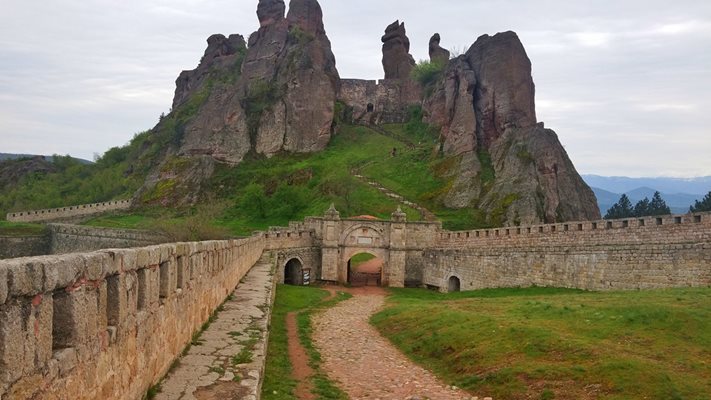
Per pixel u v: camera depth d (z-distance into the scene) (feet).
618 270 136.87
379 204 306.96
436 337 91.20
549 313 93.76
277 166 401.49
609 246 139.64
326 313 134.00
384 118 494.59
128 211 373.40
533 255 164.25
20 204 446.60
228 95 450.30
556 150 293.64
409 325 105.91
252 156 415.85
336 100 478.59
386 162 379.14
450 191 309.42
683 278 122.62
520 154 293.23
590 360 67.62
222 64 542.16
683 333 72.84
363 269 272.51
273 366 72.79
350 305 152.15
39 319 23.24
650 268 129.59
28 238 310.45
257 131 426.51
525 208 262.67
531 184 275.59
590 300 102.63
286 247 217.77
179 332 51.44
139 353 37.14
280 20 483.51
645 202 371.35
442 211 297.33
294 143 423.64
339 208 301.43
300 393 62.13
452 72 374.22
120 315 32.91
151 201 378.53
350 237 228.22
